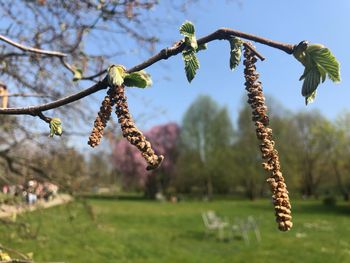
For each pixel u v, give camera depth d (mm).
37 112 1730
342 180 52469
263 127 1416
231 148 53438
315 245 16172
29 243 8703
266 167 1371
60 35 5906
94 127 1407
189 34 1530
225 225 20609
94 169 8219
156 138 52188
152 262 13195
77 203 7270
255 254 14789
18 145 6973
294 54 1460
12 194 5898
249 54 1493
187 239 17875
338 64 1412
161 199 47812
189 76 1540
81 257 11859
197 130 53562
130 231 19031
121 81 1455
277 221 1312
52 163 7535
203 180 53938
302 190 56094
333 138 48750
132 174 30859
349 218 26312
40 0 5609
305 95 1464
